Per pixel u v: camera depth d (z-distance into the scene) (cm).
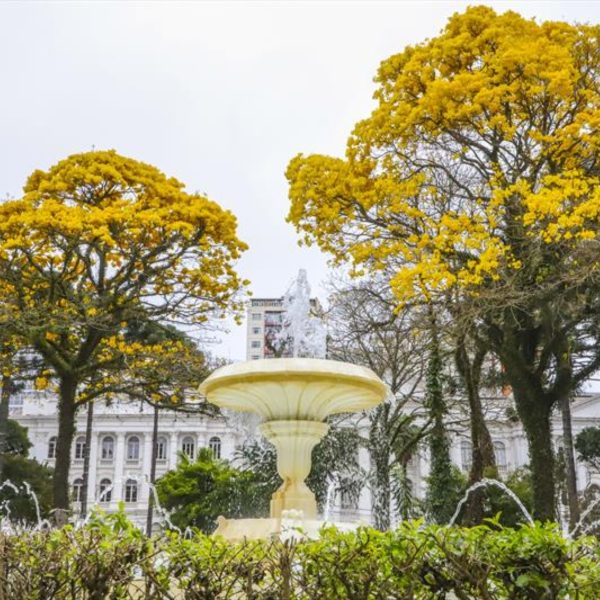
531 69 1317
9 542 357
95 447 4541
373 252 1470
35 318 1455
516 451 3819
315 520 637
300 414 659
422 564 299
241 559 313
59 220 1484
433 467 1734
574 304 1251
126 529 354
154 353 1634
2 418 1978
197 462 2786
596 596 293
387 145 1501
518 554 296
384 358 1950
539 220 1205
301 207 1580
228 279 1738
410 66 1453
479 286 1258
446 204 1448
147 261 1630
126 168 1712
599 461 2884
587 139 1296
